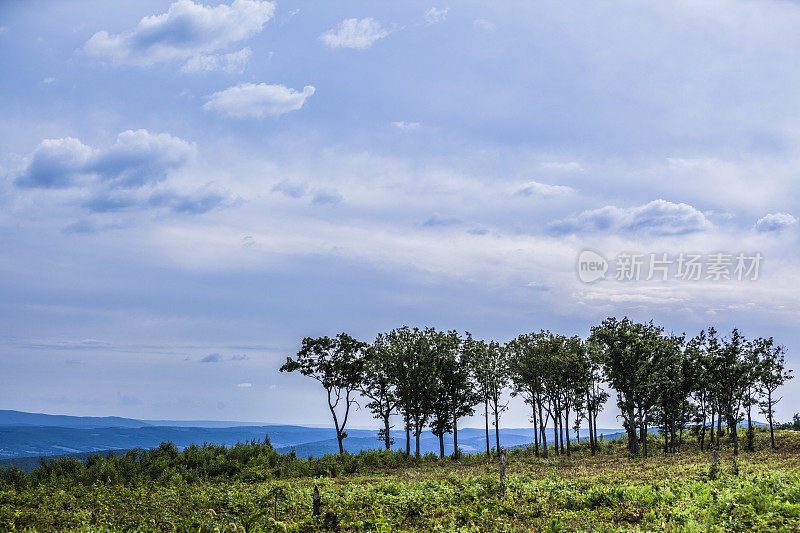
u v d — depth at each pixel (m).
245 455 44.50
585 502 19.98
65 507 23.72
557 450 61.78
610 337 57.91
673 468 32.16
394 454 56.31
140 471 37.50
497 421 62.22
